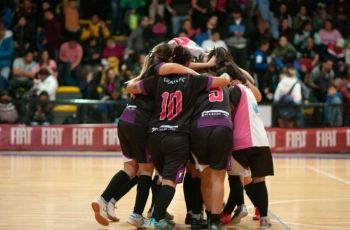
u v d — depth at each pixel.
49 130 16.28
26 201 7.78
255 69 17.38
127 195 8.54
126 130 6.12
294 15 19.19
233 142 5.92
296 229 6.13
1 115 16.17
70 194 8.47
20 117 16.28
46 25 17.78
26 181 9.90
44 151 16.19
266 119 16.34
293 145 16.44
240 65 17.09
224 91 6.04
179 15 17.95
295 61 17.61
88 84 16.78
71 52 17.27
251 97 6.32
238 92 6.25
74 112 16.28
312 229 6.13
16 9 18.28
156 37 17.31
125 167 6.36
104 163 13.26
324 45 18.27
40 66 16.92
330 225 6.36
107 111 16.31
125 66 16.75
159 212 5.64
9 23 18.59
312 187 9.59
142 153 6.13
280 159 14.98
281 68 17.06
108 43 17.73
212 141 5.73
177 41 6.89
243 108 6.23
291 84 16.34
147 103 6.17
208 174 6.09
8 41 17.34
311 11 19.52
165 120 5.86
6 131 16.27
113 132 16.36
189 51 6.25
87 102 16.23
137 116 6.12
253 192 6.68
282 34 18.52
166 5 18.89
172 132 5.78
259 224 6.48
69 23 17.91
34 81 16.59
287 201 8.08
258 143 6.12
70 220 6.49
